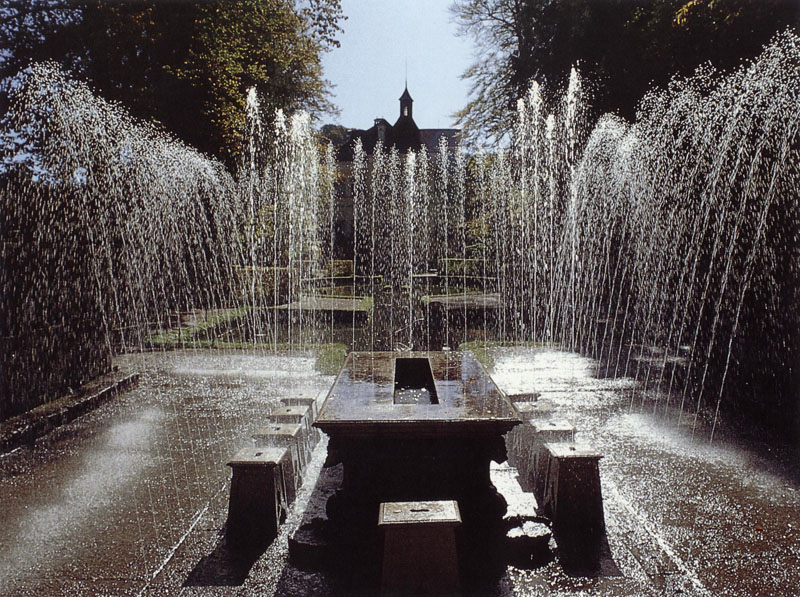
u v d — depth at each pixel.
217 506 4.77
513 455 5.67
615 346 12.60
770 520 4.36
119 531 4.34
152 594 3.52
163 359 11.80
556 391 8.65
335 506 4.00
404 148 58.12
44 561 3.91
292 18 22.92
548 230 21.67
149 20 17.36
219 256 20.03
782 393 7.76
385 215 41.81
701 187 11.67
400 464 3.95
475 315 18.28
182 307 18.66
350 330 16.05
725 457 5.73
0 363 7.09
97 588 3.59
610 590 3.48
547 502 4.48
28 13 14.66
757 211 9.31
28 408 7.51
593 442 6.23
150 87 17.42
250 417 7.54
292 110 27.50
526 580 3.60
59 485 5.25
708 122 11.60
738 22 12.98
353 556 3.83
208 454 6.07
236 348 13.14
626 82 18.27
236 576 3.72
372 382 5.08
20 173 9.28
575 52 21.02
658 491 4.92
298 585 3.60
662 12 15.97
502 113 28.72
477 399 4.43
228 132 19.45
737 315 9.15
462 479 3.94
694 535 4.15
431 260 39.31
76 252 10.31
